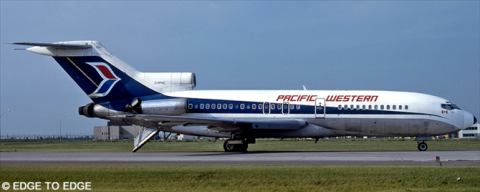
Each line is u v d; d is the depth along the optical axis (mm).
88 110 138375
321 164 83188
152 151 146000
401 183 60438
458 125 131375
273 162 88000
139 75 139125
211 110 135750
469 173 66938
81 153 132000
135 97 137875
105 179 65500
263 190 57438
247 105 134625
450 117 131000
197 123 125250
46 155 119938
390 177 63969
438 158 88125
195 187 59875
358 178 63500
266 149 162000
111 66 137875
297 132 132875
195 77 142250
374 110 131000
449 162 86500
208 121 123500
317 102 132875
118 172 70750
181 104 132625
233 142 131250
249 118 133750
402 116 130375
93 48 137375
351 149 160625
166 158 102562
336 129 132250
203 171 70438
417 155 106812
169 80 139000
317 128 132375
